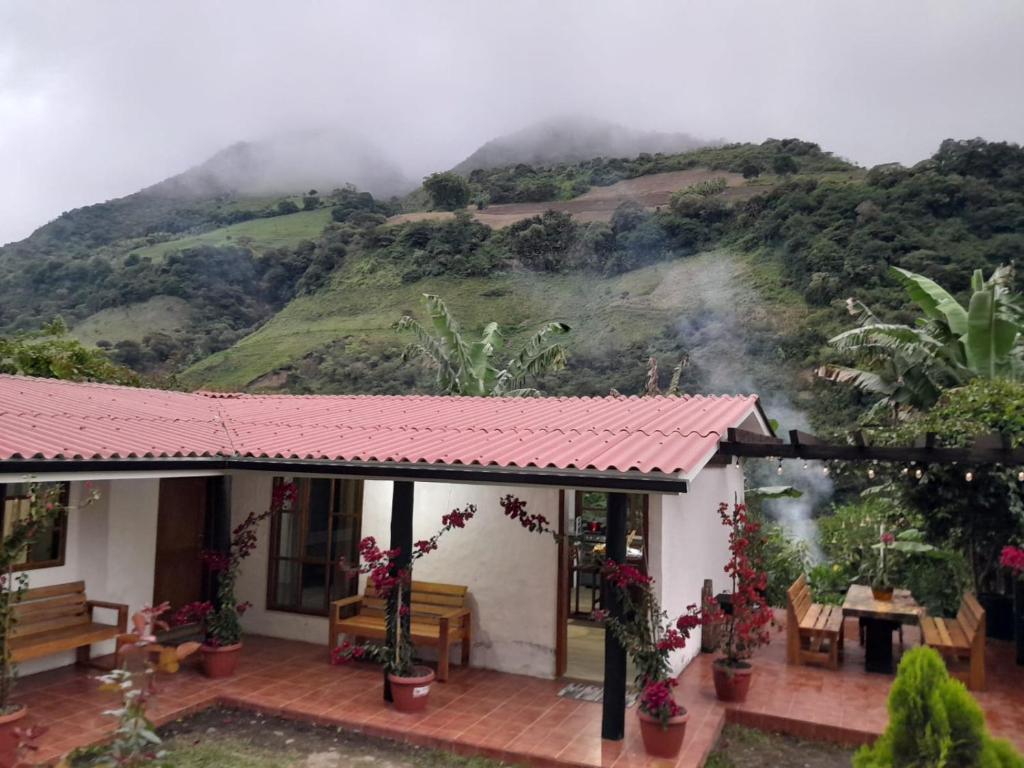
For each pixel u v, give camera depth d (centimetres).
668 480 566
